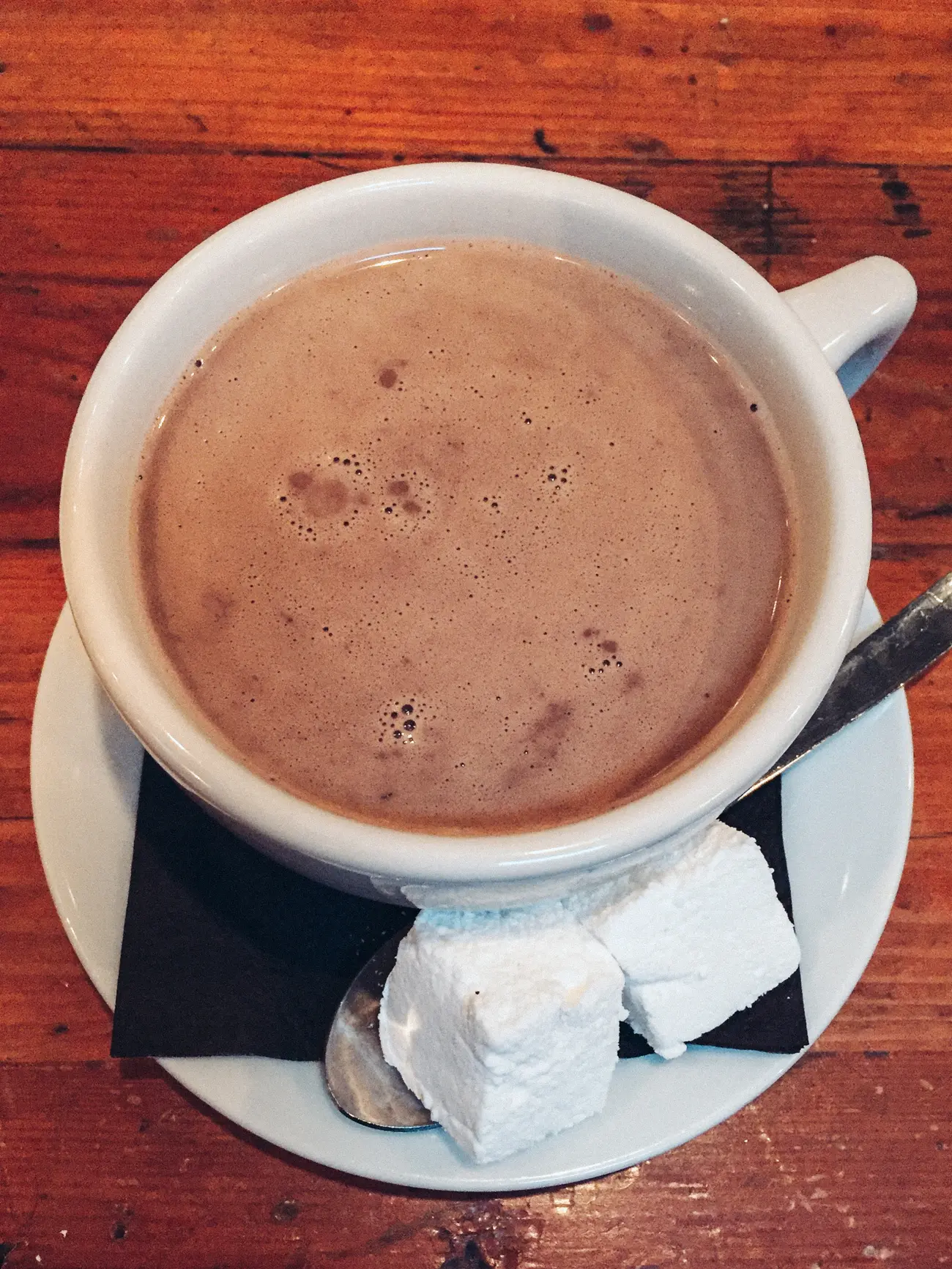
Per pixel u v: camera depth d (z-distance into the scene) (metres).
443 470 0.20
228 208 0.25
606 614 0.19
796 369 0.19
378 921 0.19
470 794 0.18
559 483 0.20
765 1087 0.18
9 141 0.26
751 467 0.20
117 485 0.18
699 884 0.18
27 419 0.24
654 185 0.26
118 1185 0.19
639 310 0.21
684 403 0.21
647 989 0.18
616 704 0.19
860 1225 0.20
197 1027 0.18
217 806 0.16
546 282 0.22
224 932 0.19
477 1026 0.16
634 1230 0.19
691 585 0.20
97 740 0.20
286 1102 0.18
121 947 0.19
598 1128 0.18
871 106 0.27
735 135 0.27
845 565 0.17
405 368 0.21
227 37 0.27
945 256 0.26
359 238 0.21
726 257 0.20
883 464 0.24
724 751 0.16
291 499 0.20
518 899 0.16
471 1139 0.17
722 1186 0.20
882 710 0.20
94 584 0.16
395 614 0.19
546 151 0.26
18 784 0.22
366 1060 0.18
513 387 0.21
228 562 0.20
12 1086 0.20
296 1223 0.19
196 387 0.20
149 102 0.26
